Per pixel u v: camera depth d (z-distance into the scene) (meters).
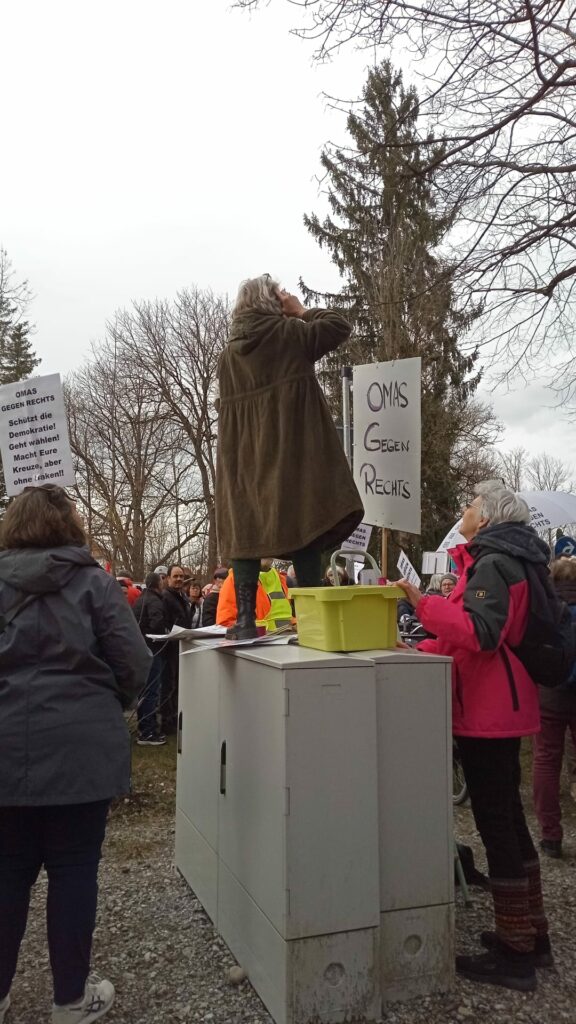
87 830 2.53
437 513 20.12
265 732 2.71
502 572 2.80
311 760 2.55
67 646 2.49
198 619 9.82
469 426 21.16
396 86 9.82
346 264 19.05
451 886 2.77
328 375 19.38
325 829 2.55
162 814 5.28
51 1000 2.82
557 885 3.89
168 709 8.16
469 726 2.82
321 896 2.53
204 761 3.57
